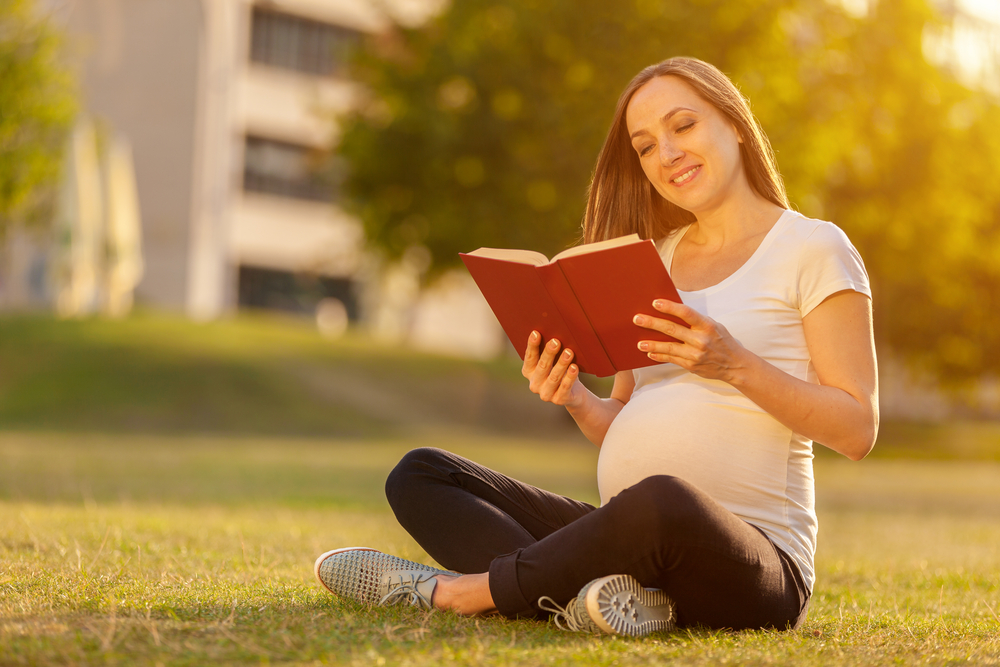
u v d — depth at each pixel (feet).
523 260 10.06
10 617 9.12
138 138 139.03
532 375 10.57
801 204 67.10
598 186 12.26
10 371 79.25
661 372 10.86
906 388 136.26
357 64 78.48
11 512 20.86
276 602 10.57
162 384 80.23
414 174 74.08
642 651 8.51
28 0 77.77
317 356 93.76
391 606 10.37
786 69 67.67
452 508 10.72
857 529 27.94
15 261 125.08
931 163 79.46
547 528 11.25
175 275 138.31
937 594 14.64
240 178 144.36
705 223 11.24
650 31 63.93
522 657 8.11
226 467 43.78
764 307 10.25
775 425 10.14
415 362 98.17
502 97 69.31
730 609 9.58
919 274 89.51
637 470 10.44
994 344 105.19
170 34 138.72
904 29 75.92
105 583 11.50
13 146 78.07
